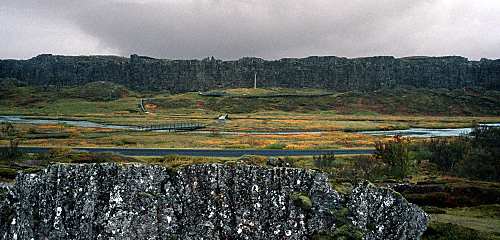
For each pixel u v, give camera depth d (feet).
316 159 230.27
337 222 95.66
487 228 129.59
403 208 97.19
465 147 268.82
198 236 96.53
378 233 95.50
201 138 358.43
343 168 210.79
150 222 95.96
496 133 300.81
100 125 508.12
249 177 98.99
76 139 332.19
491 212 154.40
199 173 98.99
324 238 93.97
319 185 97.66
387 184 196.03
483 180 222.69
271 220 96.99
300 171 98.68
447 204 169.07
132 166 98.12
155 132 412.77
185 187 98.12
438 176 230.07
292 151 282.97
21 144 287.89
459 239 114.32
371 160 232.73
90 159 149.28
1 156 198.80
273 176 98.78
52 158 162.81
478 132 321.73
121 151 251.39
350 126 542.16
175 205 97.19
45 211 97.45
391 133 469.16
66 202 97.14
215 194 98.32
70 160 146.61
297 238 95.50
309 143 336.90
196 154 239.91
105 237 94.79
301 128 503.61
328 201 97.04
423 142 332.60
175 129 452.76
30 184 99.04
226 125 524.93
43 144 290.56
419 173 239.30
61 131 403.34
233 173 99.25
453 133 476.13
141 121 574.56
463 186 185.06
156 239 95.71
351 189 99.25
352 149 303.27
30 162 167.12
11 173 144.05
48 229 96.68
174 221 96.58
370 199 97.25
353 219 95.91
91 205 96.48
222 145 307.99
